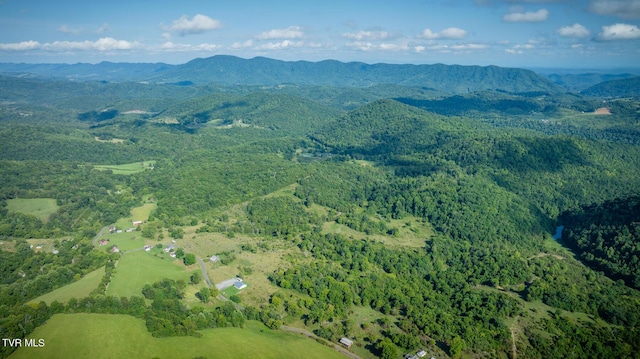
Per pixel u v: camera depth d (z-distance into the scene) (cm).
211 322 14750
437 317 15712
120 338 13050
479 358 13838
